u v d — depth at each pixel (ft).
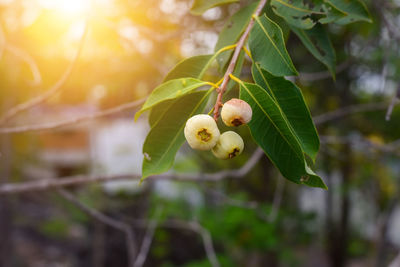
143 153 4.46
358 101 21.49
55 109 18.17
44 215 33.91
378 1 11.02
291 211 21.89
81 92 18.30
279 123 3.88
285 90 4.10
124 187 25.25
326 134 21.77
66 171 35.99
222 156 3.96
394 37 9.66
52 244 31.91
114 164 27.50
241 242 17.87
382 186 26.48
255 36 4.19
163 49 14.89
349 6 5.11
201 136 3.79
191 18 15.12
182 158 25.94
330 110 21.29
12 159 20.89
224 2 5.50
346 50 16.56
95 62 16.51
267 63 4.03
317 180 3.82
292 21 4.71
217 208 21.16
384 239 24.02
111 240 28.81
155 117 4.81
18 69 15.56
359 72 18.53
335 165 23.25
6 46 9.46
